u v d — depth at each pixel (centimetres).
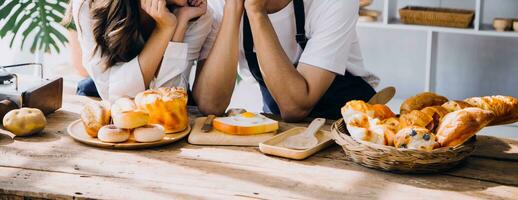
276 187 148
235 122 185
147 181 151
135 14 208
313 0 211
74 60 416
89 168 158
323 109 229
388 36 445
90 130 176
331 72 206
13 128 178
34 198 144
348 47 209
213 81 210
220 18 227
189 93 232
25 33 335
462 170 159
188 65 224
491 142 182
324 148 174
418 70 443
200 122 192
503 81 428
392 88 186
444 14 388
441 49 436
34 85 198
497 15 416
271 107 235
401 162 153
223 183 150
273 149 168
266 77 204
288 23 218
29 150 170
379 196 143
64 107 211
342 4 205
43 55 450
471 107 162
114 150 172
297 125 198
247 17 218
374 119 161
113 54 210
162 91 185
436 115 165
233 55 210
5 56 450
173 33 211
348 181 152
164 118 180
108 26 207
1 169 157
